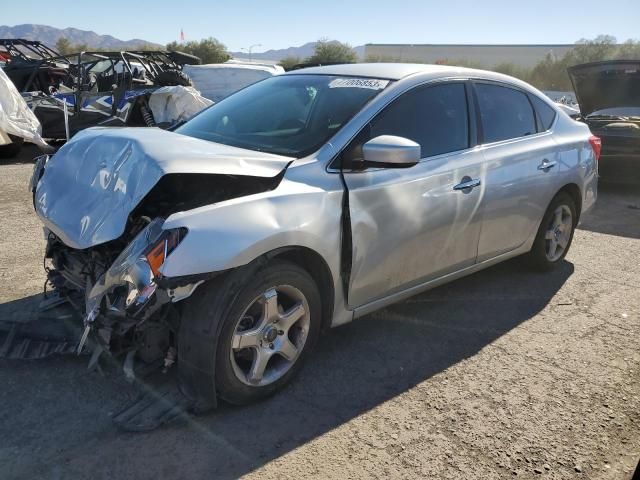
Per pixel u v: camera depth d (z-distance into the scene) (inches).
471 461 101.8
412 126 138.4
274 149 127.7
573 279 195.6
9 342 127.6
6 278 169.8
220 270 98.7
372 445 104.7
